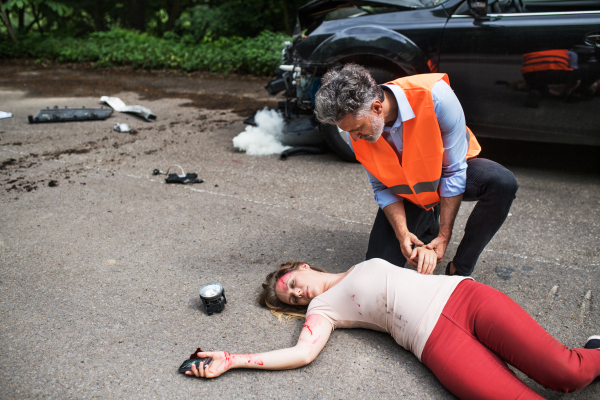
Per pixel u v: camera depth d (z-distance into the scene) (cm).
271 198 360
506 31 353
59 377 185
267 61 930
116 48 1108
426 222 245
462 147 209
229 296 240
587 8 380
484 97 378
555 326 212
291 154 458
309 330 195
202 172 416
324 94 175
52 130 550
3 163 436
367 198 358
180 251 283
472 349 166
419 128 195
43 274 259
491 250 279
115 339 207
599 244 281
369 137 188
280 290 222
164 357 197
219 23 1237
